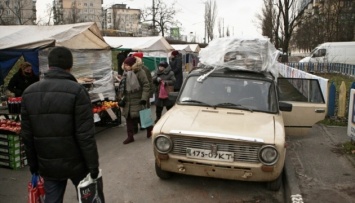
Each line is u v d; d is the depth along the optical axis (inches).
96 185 129.0
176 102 227.0
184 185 205.0
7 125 231.9
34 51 307.4
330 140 281.1
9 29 347.9
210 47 252.7
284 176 213.0
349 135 263.9
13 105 249.1
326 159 235.0
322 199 175.0
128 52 585.9
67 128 122.4
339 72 975.6
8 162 228.8
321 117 258.5
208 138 177.3
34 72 315.3
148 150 273.7
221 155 177.8
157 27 1579.7
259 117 203.0
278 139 177.5
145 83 287.0
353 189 186.9
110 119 357.1
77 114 122.6
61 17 1930.4
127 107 288.7
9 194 190.4
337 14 1328.7
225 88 225.8
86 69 364.8
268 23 1464.1
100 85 380.5
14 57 310.8
